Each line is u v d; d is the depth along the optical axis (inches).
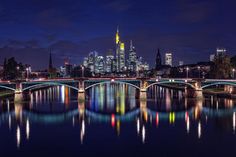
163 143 4340.6
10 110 7283.5
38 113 6909.5
